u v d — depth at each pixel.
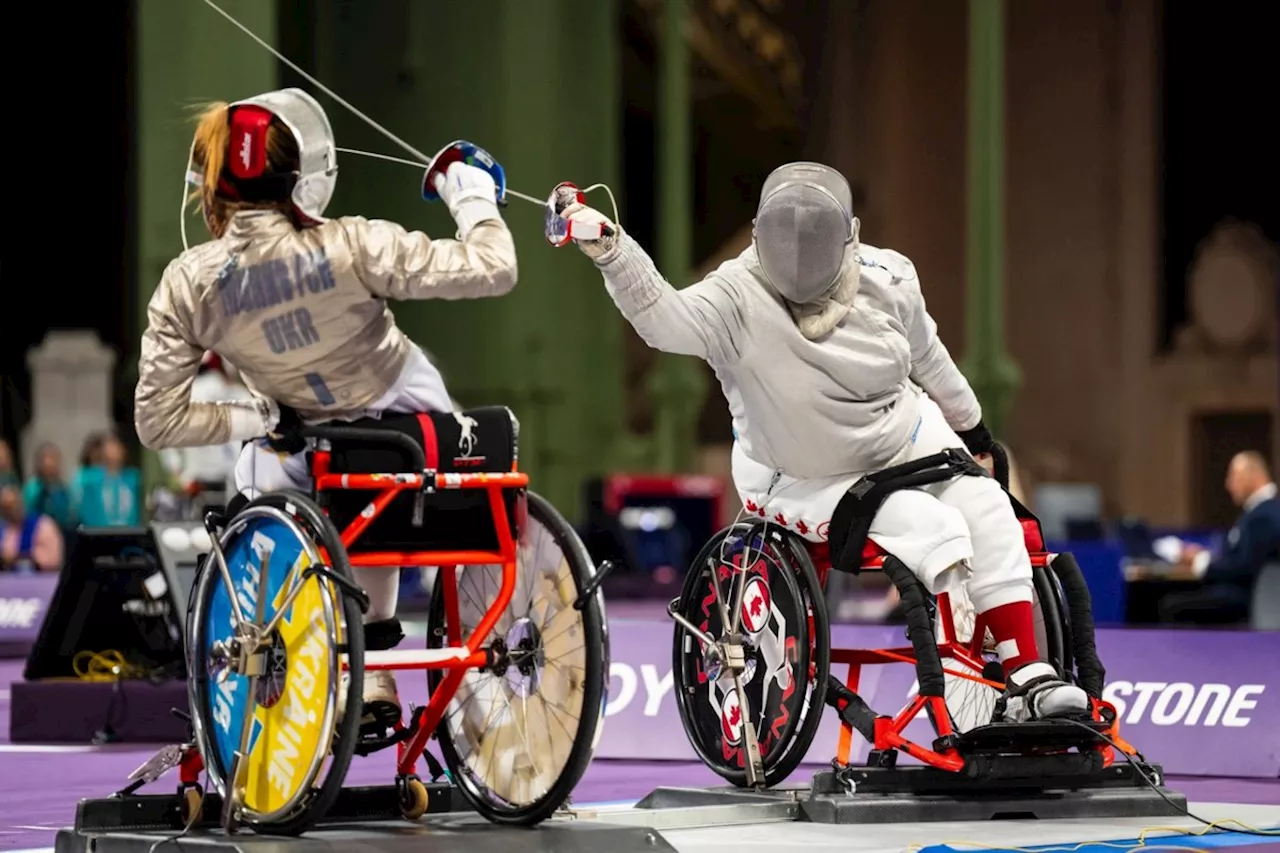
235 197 12.73
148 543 24.06
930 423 15.84
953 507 15.35
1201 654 19.50
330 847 11.66
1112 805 15.52
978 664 15.91
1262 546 37.75
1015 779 15.24
